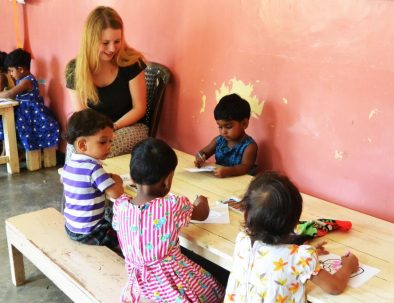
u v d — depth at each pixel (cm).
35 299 253
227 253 184
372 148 234
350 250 190
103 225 233
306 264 154
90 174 221
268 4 261
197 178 265
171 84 336
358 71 231
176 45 323
